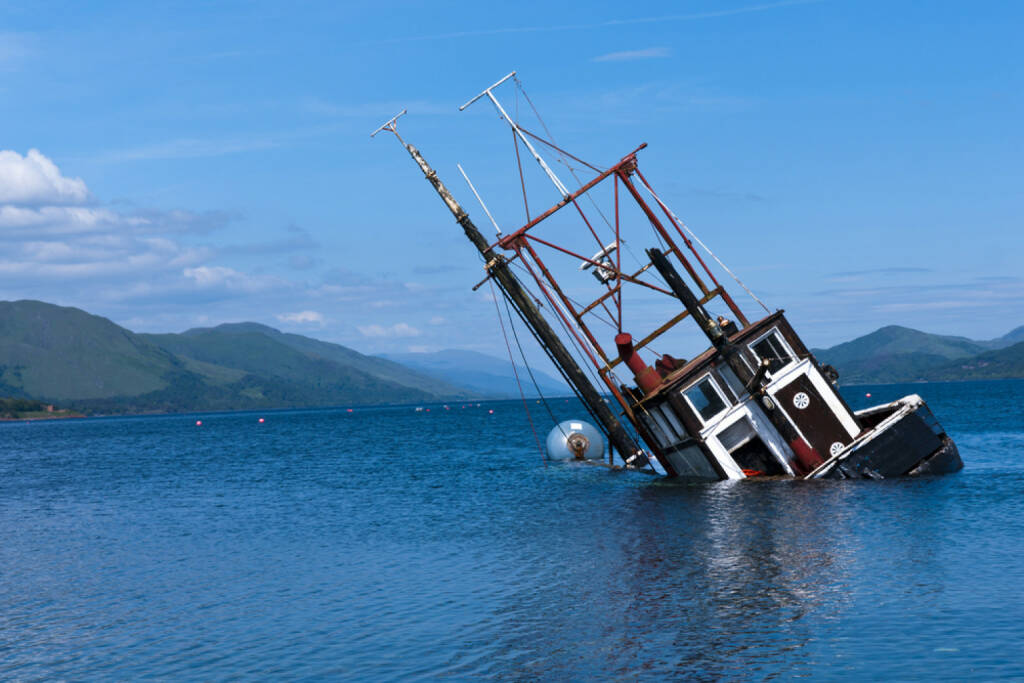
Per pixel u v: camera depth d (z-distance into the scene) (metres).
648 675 15.58
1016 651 15.73
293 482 56.47
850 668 15.33
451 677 16.06
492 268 49.72
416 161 51.44
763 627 17.86
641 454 54.03
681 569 23.47
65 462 92.12
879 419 43.16
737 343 38.75
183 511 43.31
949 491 35.03
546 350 53.50
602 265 44.38
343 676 16.42
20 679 17.38
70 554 31.66
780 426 38.69
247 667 17.30
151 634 20.11
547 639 17.94
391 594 22.62
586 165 44.81
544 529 31.86
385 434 131.00
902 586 20.39
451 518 36.19
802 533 27.50
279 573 26.25
